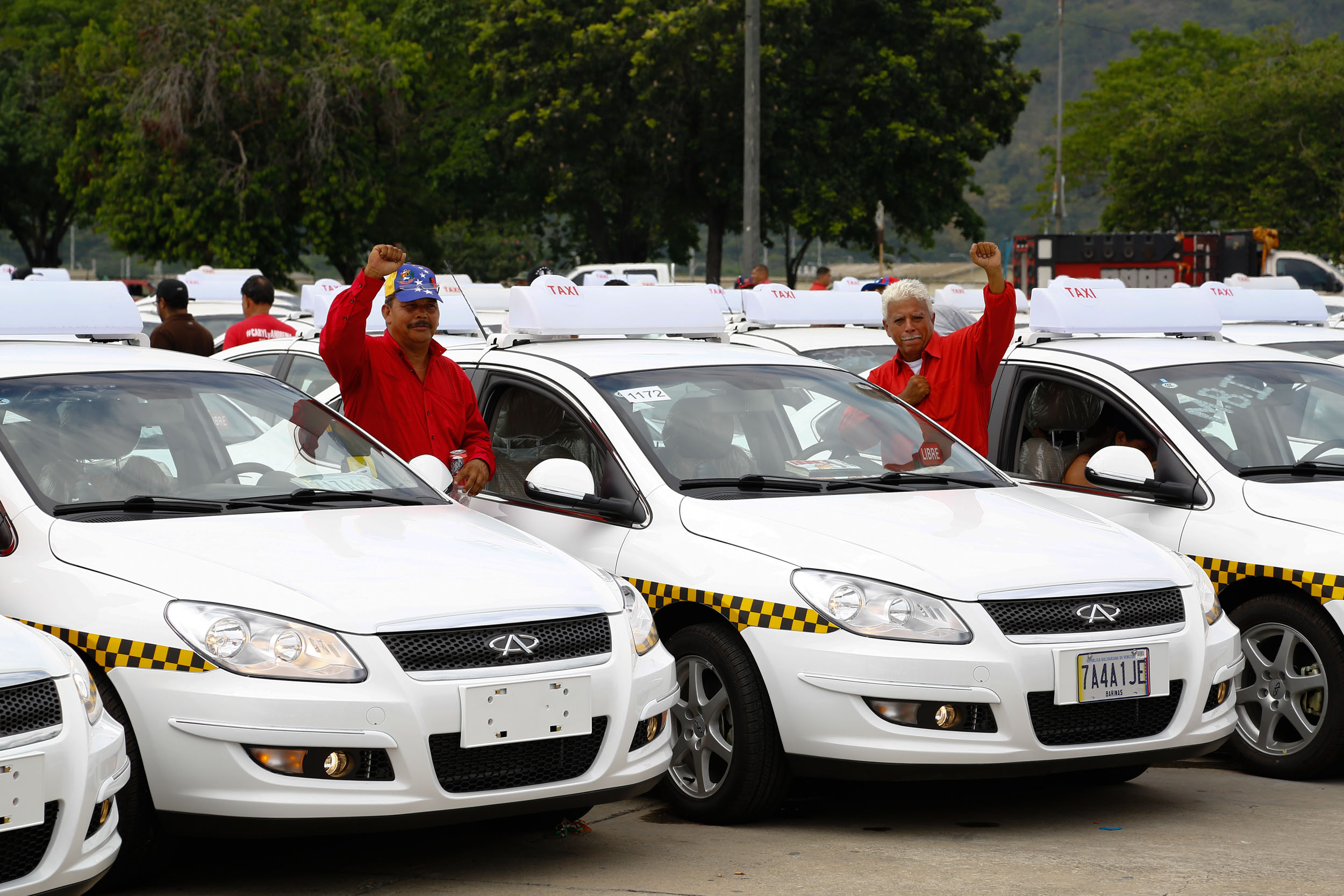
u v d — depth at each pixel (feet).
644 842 27.12
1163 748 27.45
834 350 51.98
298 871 25.29
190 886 24.26
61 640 22.38
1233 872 24.59
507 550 25.90
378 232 223.92
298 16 207.41
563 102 200.85
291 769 22.15
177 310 58.03
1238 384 36.11
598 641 24.57
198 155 200.34
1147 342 38.88
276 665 22.24
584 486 29.84
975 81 211.41
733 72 195.72
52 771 19.36
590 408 31.99
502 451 33.68
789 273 214.90
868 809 29.63
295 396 30.71
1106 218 262.67
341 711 22.18
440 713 22.75
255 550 24.16
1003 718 26.11
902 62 201.36
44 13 257.96
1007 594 26.58
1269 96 238.89
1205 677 27.89
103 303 34.99
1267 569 31.86
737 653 27.68
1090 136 298.35
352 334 31.12
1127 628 27.22
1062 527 29.32
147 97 197.67
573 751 24.14
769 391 33.24
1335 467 33.81
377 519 26.66
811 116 205.46
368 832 22.59
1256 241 146.61
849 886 23.89
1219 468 33.60
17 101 246.06
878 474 31.89
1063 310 40.60
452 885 24.26
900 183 211.00
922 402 37.01
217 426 28.48
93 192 214.28
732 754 27.76
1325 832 27.48
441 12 230.48
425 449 32.45
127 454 26.86
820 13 199.52
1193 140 247.91
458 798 22.90
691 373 33.45
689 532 29.01
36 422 26.73
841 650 26.32
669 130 199.52
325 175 206.39
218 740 22.03
